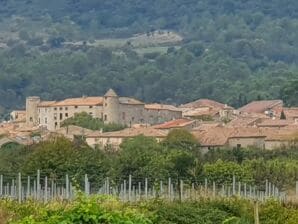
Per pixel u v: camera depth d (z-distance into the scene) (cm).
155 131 19288
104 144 17900
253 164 9988
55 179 7800
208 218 5228
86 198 2850
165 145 14775
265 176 9638
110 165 8988
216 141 16462
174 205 5250
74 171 8531
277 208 5488
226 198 5694
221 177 9250
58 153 8700
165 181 8906
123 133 19375
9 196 5984
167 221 5069
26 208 4653
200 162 9925
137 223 2822
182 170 9338
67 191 6075
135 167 9012
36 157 8662
